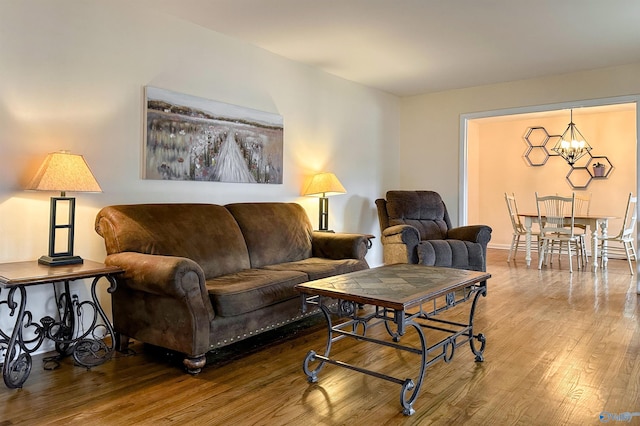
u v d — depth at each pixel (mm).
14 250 2686
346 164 5262
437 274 2723
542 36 3869
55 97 2816
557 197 5902
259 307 2736
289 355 2746
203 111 3641
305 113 4680
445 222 5441
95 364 2539
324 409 2045
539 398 2152
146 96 3260
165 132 3381
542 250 5969
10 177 2650
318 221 4895
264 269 3322
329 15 3432
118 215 2846
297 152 4598
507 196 6727
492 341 2992
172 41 3447
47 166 2533
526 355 2729
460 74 5031
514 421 1937
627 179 7043
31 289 2748
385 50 4230
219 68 3795
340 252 3863
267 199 4273
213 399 2139
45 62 2768
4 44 2598
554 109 5098
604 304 3986
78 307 2750
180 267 2344
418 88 5688
